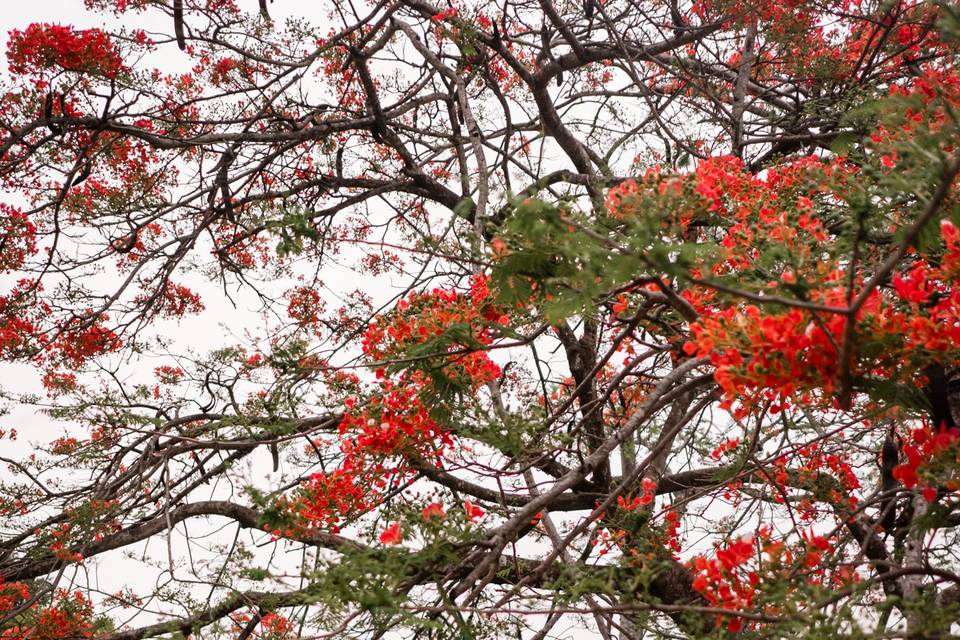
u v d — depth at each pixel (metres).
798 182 3.32
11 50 6.04
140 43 6.45
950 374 2.66
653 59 6.80
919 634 2.23
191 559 4.78
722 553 2.55
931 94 2.72
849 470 4.53
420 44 7.14
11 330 7.52
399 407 3.40
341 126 7.30
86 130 7.15
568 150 7.58
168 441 6.51
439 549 2.75
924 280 2.18
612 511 4.32
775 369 2.10
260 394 4.11
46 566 6.50
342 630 2.60
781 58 6.89
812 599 2.39
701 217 3.06
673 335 4.02
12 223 7.06
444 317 3.25
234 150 7.30
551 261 2.41
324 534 3.27
